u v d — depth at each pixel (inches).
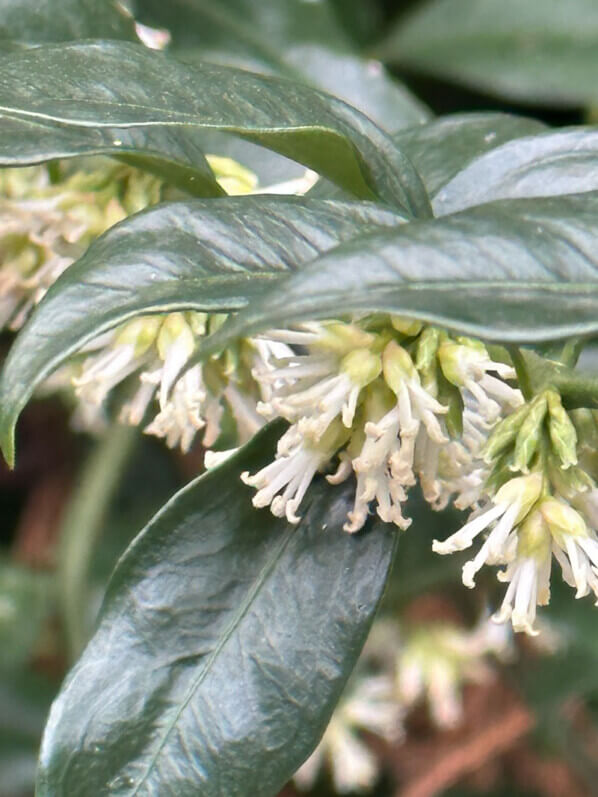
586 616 14.3
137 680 8.0
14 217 9.0
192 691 8.0
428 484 7.8
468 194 8.5
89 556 15.1
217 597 8.1
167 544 8.1
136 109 7.5
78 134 7.9
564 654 14.8
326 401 7.7
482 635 14.8
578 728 16.0
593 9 12.9
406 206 7.9
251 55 12.1
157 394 8.5
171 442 8.5
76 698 8.0
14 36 9.3
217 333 6.5
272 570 8.1
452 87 13.9
